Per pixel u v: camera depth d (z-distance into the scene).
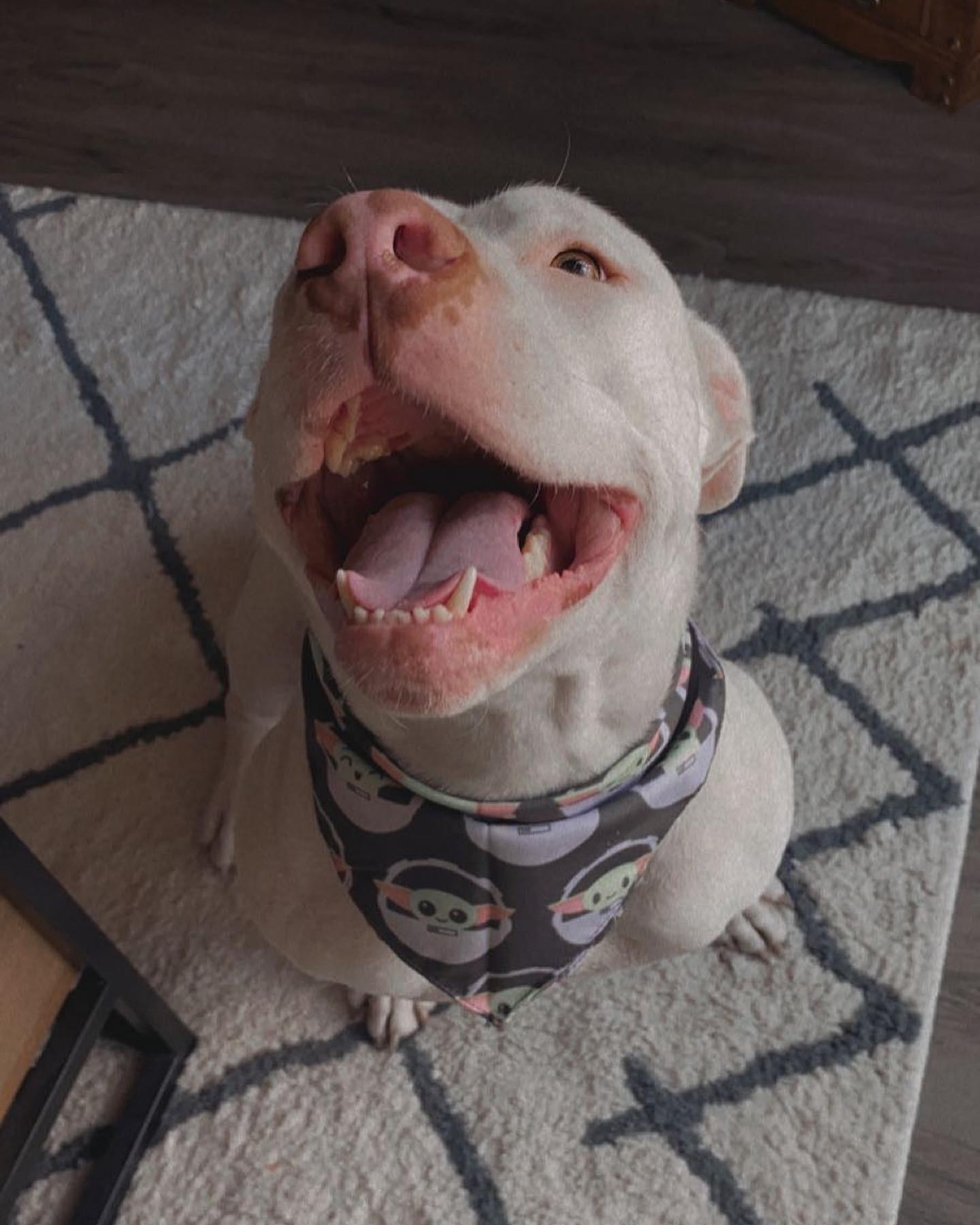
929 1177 1.55
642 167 2.30
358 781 1.16
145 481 1.99
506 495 0.96
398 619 0.83
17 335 2.12
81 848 1.75
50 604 1.91
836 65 2.39
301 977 1.66
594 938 1.29
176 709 1.83
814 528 1.90
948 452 1.93
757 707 1.40
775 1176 1.54
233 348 2.09
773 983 1.63
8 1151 1.38
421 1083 1.60
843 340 2.04
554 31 2.46
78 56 2.49
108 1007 1.45
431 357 0.79
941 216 2.21
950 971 1.66
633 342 0.98
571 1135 1.57
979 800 1.74
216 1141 1.58
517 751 1.10
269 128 2.38
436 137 2.36
